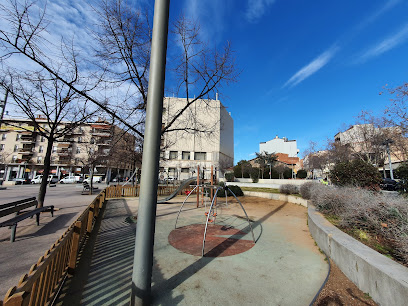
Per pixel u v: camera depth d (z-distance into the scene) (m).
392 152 20.25
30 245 4.23
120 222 6.27
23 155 43.69
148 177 2.38
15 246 4.16
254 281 2.89
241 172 36.47
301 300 2.45
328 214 5.53
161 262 3.54
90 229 4.89
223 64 6.45
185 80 6.45
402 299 1.92
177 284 2.80
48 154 7.61
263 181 26.69
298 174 41.00
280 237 5.05
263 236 5.14
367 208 3.95
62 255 2.59
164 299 2.45
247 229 5.84
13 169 43.12
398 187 7.66
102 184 35.00
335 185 7.88
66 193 16.77
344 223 4.16
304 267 3.34
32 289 1.63
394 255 2.91
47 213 7.57
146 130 2.46
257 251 4.09
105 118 6.51
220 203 11.40
